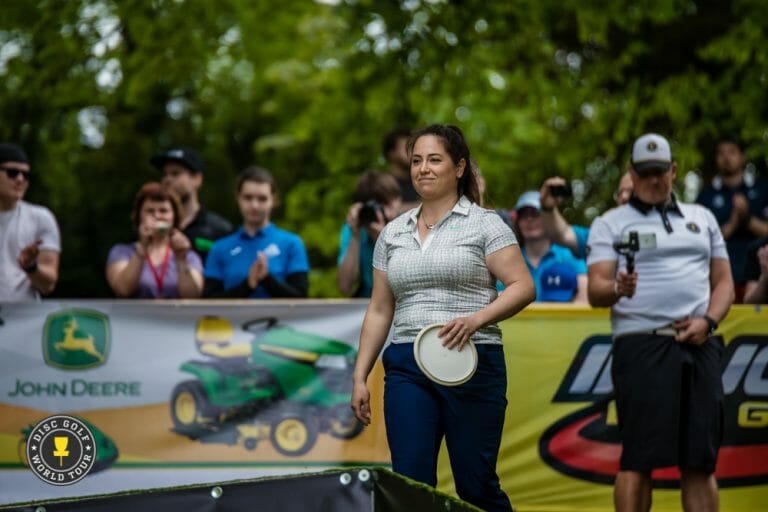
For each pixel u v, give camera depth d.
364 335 8.32
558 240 12.20
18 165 12.02
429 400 7.91
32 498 10.74
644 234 9.95
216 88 28.41
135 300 11.23
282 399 10.98
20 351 10.91
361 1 22.34
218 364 10.99
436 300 8.00
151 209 11.74
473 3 22.14
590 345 11.08
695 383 9.88
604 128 23.58
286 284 11.84
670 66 24.11
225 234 13.40
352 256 11.74
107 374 10.95
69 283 20.92
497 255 8.00
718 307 9.99
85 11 22.36
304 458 10.95
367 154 26.03
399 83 22.81
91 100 23.72
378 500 6.08
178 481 10.86
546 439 10.99
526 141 25.34
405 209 12.58
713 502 9.97
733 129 22.50
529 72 24.89
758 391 11.04
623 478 9.88
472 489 7.91
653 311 9.93
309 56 28.55
